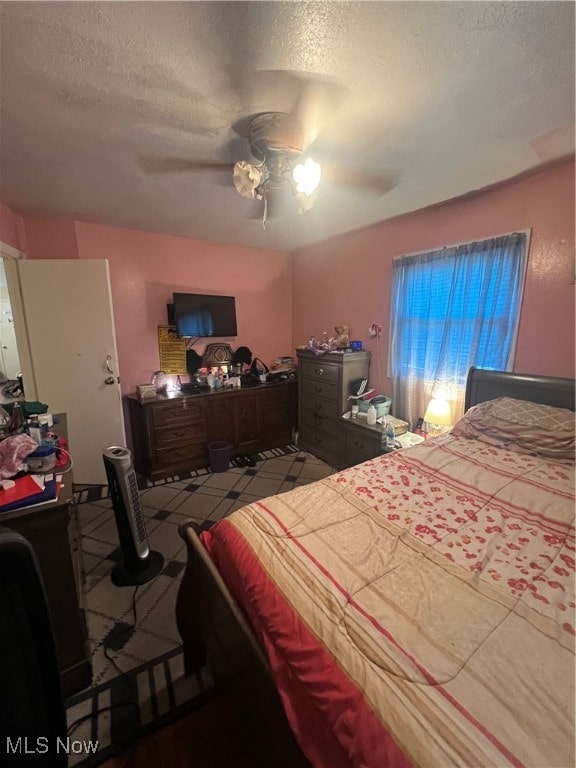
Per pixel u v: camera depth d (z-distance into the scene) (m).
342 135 1.52
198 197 2.25
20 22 0.92
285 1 0.87
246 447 3.55
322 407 3.36
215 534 1.24
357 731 0.63
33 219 2.71
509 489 1.52
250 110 1.33
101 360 2.84
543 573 1.03
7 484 1.19
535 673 0.72
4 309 4.54
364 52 1.04
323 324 3.69
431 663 0.74
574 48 1.02
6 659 0.57
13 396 3.12
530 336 2.09
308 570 1.02
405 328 2.82
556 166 1.86
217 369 3.57
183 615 1.32
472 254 2.29
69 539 1.22
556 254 1.94
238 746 1.15
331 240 3.46
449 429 2.41
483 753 0.58
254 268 3.80
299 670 0.77
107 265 2.74
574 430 1.79
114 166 1.81
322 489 1.53
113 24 0.93
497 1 0.87
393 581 0.99
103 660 1.44
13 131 1.47
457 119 1.41
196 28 0.95
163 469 3.06
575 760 0.57
